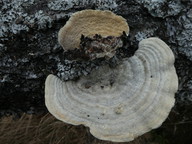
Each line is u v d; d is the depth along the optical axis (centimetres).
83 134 58
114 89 41
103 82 42
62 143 58
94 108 40
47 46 42
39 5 42
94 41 39
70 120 40
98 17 38
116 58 42
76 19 38
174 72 41
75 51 40
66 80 42
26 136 59
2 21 42
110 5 42
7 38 42
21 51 43
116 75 42
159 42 41
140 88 41
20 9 42
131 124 40
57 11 42
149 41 42
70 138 58
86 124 40
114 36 39
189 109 58
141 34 42
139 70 41
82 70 42
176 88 40
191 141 61
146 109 40
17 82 44
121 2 42
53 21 42
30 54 42
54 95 41
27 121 59
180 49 43
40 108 47
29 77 43
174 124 60
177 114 59
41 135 58
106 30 39
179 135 60
